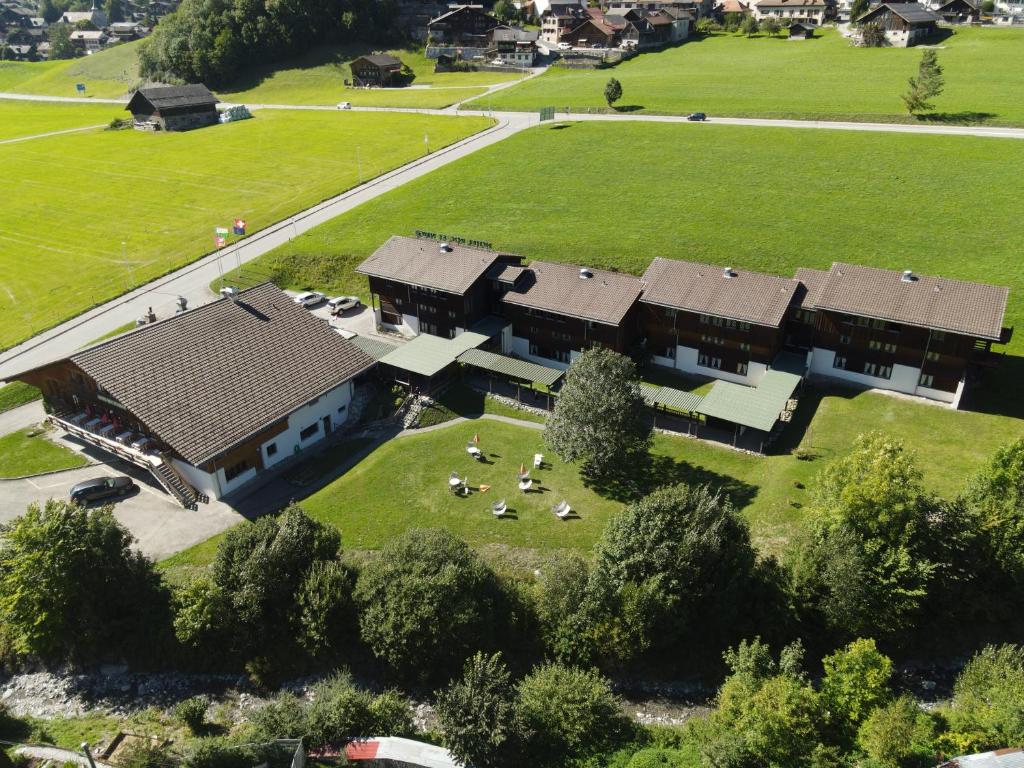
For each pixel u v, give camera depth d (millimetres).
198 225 115188
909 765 37156
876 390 69250
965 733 37625
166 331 63312
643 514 45000
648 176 116438
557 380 69562
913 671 45000
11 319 88688
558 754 38906
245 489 60281
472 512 57062
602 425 56375
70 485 60656
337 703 39562
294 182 131500
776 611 44375
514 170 124000
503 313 80438
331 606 44375
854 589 42250
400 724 40312
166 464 59250
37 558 43750
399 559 44750
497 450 65000
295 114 180750
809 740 37906
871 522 44062
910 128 124312
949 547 44344
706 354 73875
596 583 43844
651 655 45062
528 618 45688
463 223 106125
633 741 40094
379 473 62156
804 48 197000
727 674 44406
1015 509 45469
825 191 104875
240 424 59375
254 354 65375
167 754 39375
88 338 83375
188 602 44406
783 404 63938
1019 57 162625
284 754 38094
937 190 101125
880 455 44156
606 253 93625
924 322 63594
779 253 90375
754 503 55781
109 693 45500
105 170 145125
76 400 66125
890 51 181000
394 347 76750
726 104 147000
